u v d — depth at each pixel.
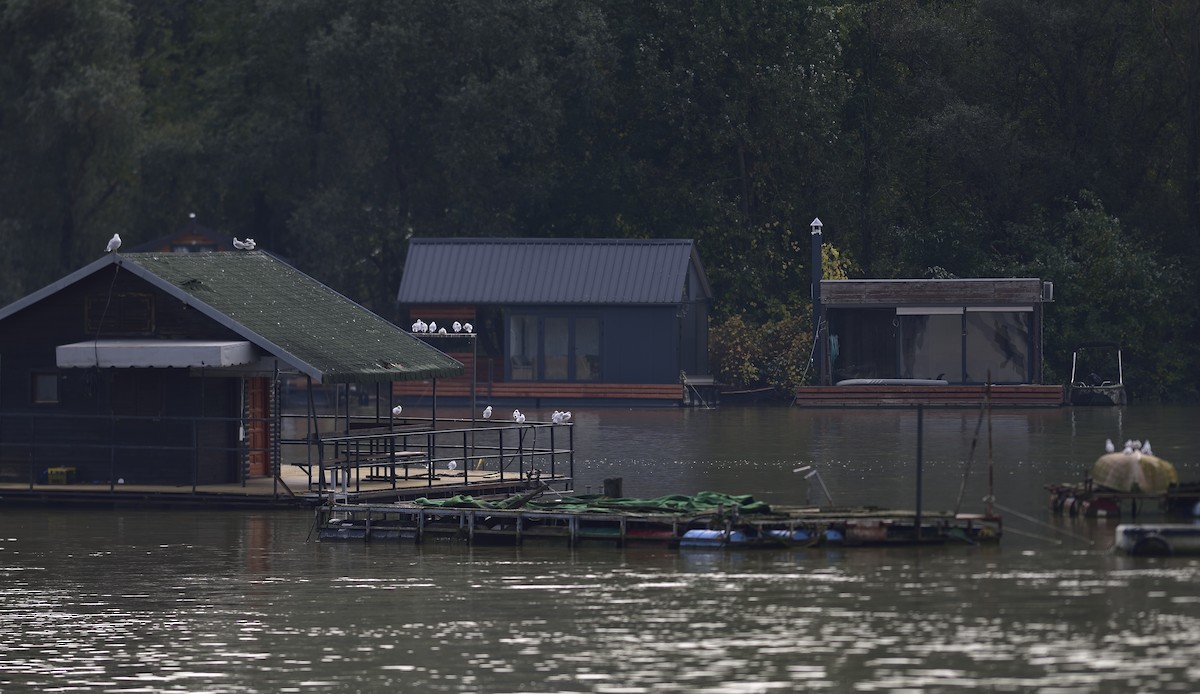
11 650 116.06
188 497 174.62
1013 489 183.88
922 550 144.38
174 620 124.38
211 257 191.50
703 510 151.75
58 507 176.75
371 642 116.06
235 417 178.50
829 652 109.81
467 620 121.62
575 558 144.75
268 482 183.75
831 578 132.50
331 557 147.88
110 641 118.38
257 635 119.12
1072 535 150.62
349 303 198.50
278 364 175.12
